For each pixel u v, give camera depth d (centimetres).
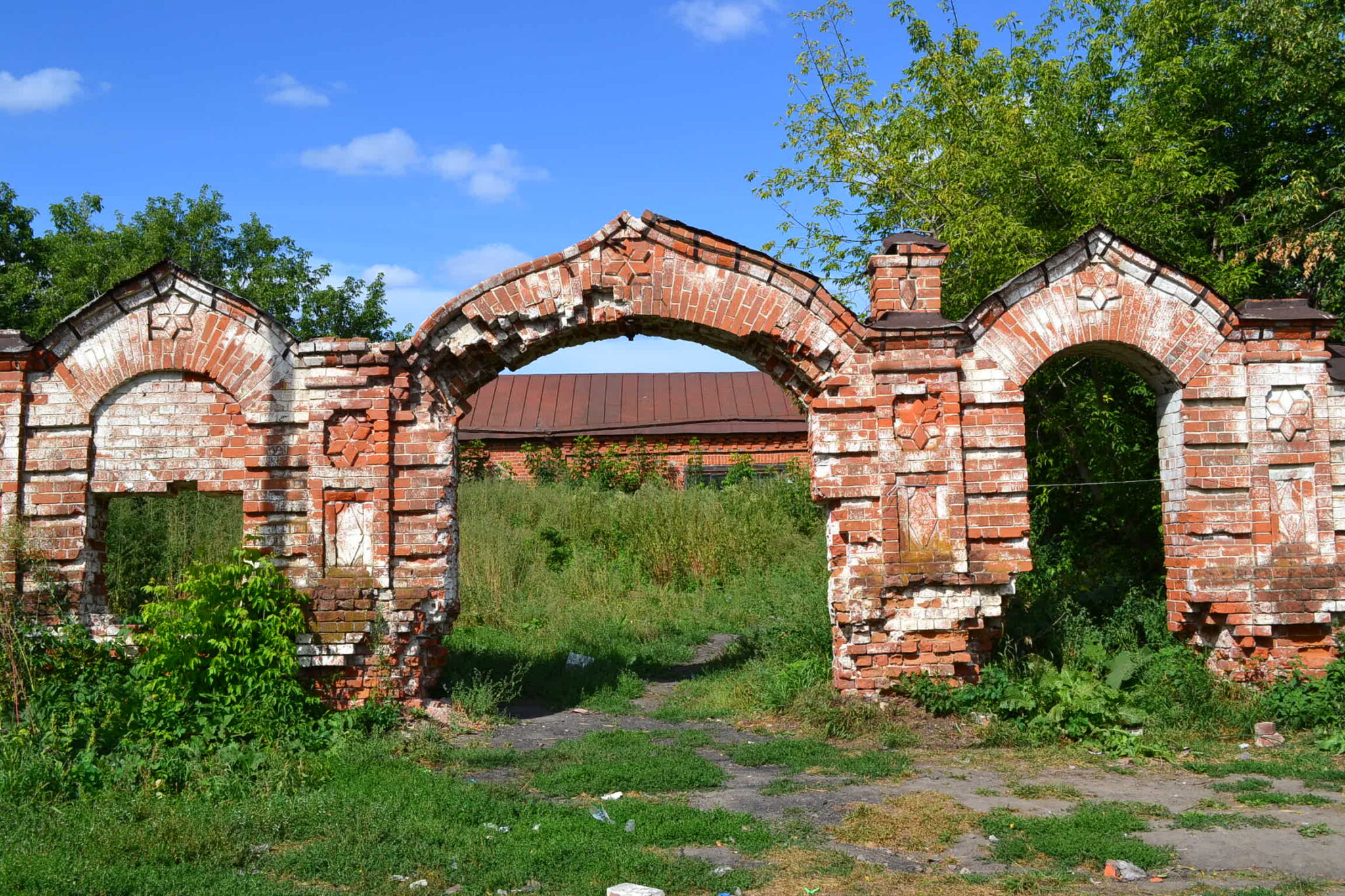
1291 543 1111
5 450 1095
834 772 891
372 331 2925
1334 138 1827
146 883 592
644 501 2383
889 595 1091
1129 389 1498
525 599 1880
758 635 1456
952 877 618
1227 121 1906
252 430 1091
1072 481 1586
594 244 1120
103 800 746
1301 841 679
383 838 680
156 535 1728
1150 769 904
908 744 991
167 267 1101
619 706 1209
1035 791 814
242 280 2775
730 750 977
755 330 1118
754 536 2222
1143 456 1500
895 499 1093
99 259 2542
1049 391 1542
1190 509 1116
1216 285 1577
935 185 1806
